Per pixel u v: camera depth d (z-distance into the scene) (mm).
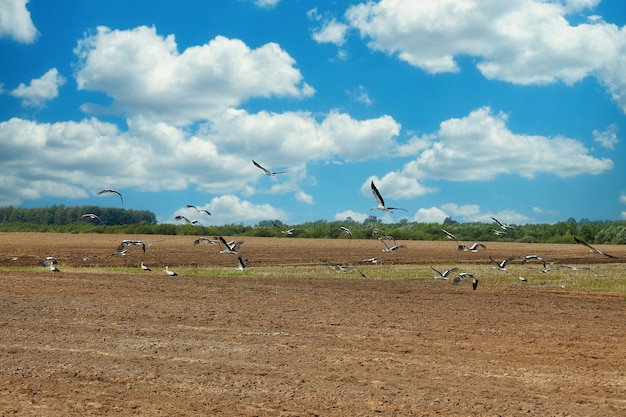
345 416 13398
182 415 13352
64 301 28750
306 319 25141
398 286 37781
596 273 47938
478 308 28562
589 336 22250
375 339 21359
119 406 13883
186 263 55625
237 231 126438
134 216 136125
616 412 13906
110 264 53625
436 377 16625
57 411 13500
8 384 15406
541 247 98938
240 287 35531
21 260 56312
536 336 22172
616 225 120562
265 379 16156
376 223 121312
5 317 24297
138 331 22156
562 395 15172
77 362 17625
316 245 90750
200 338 21172
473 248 29500
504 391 15406
